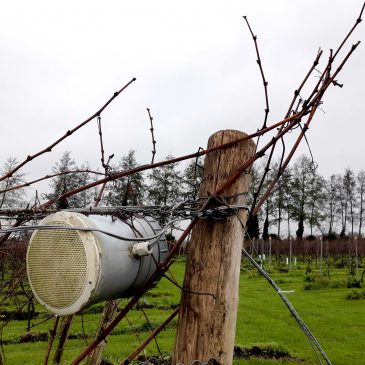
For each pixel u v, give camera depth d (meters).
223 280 2.29
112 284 1.98
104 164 2.84
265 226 54.44
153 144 3.03
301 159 56.69
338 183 66.94
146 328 13.04
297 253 45.50
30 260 2.01
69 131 2.59
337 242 43.66
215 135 2.47
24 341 11.80
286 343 11.73
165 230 2.09
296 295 21.27
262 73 2.21
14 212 2.13
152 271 2.24
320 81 2.24
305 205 56.75
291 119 2.13
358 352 10.89
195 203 2.36
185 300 2.35
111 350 10.11
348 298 19.77
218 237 2.32
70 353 9.82
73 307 1.91
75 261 1.91
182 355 2.29
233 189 2.36
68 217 1.94
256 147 2.45
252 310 16.78
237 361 9.94
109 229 2.02
